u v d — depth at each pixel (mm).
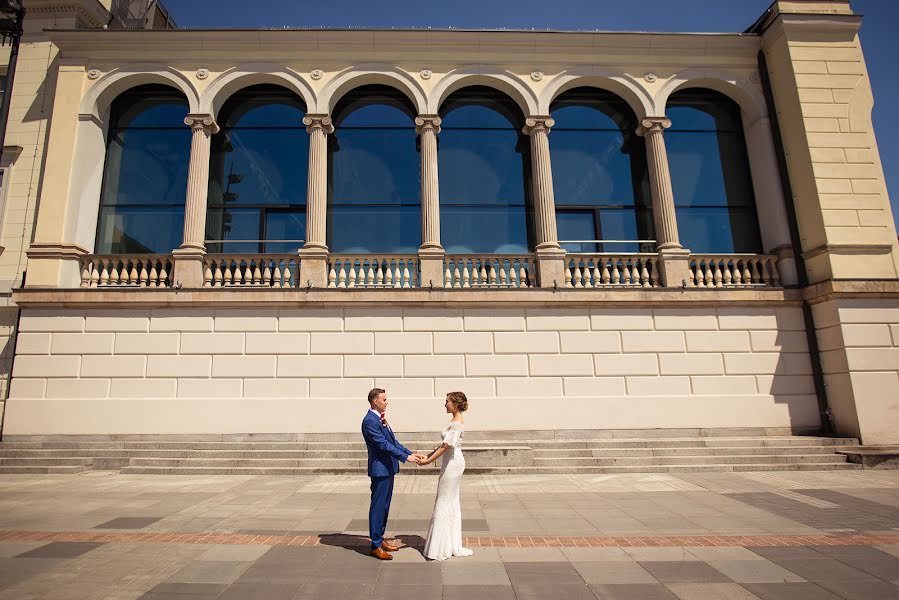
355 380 12992
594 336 13453
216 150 15305
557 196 15539
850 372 12547
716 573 4922
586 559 5355
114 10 17016
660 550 5664
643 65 15336
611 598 4320
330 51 14961
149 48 14805
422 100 14773
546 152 14648
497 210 15422
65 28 15180
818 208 13555
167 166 15203
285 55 14906
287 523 6859
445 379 13086
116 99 15367
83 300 12930
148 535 6250
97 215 14617
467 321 13383
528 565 5164
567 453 11969
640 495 8773
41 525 6738
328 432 12695
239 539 6082
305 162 15383
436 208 14242
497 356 13250
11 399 12570
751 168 15680
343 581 4723
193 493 8953
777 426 13156
